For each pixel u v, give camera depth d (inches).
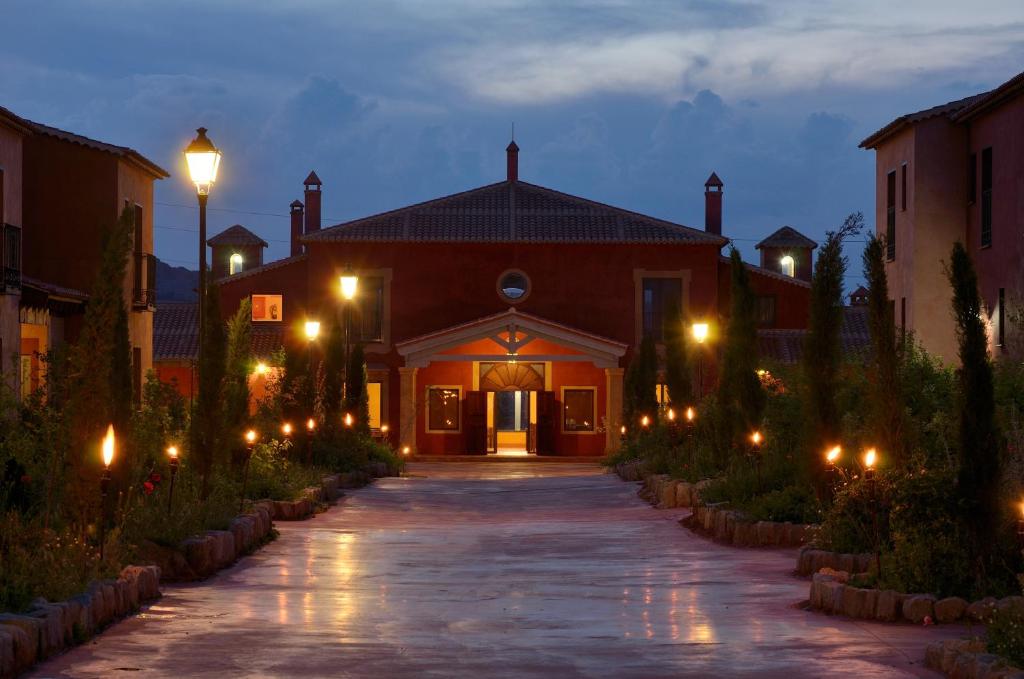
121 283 558.9
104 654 392.8
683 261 2245.3
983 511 480.4
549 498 1175.6
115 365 601.0
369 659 387.2
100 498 522.0
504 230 2252.7
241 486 898.7
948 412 792.9
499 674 364.2
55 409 766.5
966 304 487.2
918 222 1347.2
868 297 577.6
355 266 2246.6
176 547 600.4
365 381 1579.7
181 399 1013.2
